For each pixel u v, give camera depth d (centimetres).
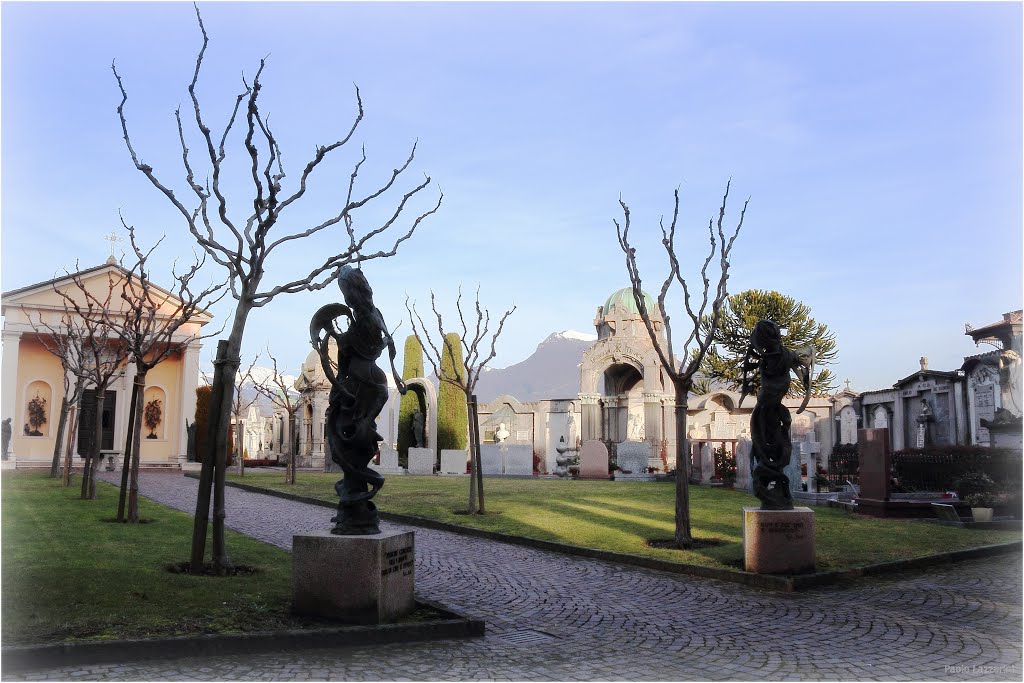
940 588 1369
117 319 4603
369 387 1021
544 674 848
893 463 2803
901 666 895
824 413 4912
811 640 1015
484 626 1025
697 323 1767
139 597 998
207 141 1224
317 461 5178
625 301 5425
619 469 3928
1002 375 3459
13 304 4547
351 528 997
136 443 1838
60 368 4816
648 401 4616
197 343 4931
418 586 1352
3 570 1128
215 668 803
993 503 2270
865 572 1476
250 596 1045
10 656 762
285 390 3778
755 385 1558
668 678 845
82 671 768
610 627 1084
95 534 1566
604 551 1631
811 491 2870
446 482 3450
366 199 1401
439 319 2452
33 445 4722
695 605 1230
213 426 1239
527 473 4225
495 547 1769
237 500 2678
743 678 848
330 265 1363
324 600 963
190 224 1250
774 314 5825
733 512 2275
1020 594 1320
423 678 815
